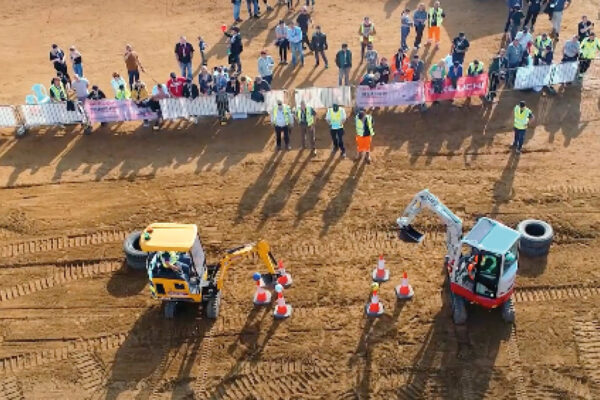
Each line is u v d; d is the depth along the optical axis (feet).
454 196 61.52
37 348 50.49
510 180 63.05
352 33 89.40
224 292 53.72
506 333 49.32
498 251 45.93
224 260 51.60
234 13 92.84
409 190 62.59
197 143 70.79
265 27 92.17
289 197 62.69
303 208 61.36
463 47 75.56
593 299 51.57
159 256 50.03
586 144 67.15
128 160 68.69
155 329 51.24
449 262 50.34
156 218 61.16
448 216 48.78
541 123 70.38
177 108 72.33
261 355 48.98
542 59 74.74
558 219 58.44
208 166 67.26
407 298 52.19
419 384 46.50
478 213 59.52
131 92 71.87
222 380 47.57
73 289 54.95
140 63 82.48
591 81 76.23
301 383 47.09
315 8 96.02
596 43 73.56
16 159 69.31
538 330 49.44
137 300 53.62
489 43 84.74
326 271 55.06
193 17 95.25
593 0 92.32
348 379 47.09
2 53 87.86
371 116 69.82
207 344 49.96
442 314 50.88
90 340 50.80
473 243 46.98
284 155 68.18
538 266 54.29
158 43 89.45
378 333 49.85
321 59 84.07
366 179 64.23
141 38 90.74
